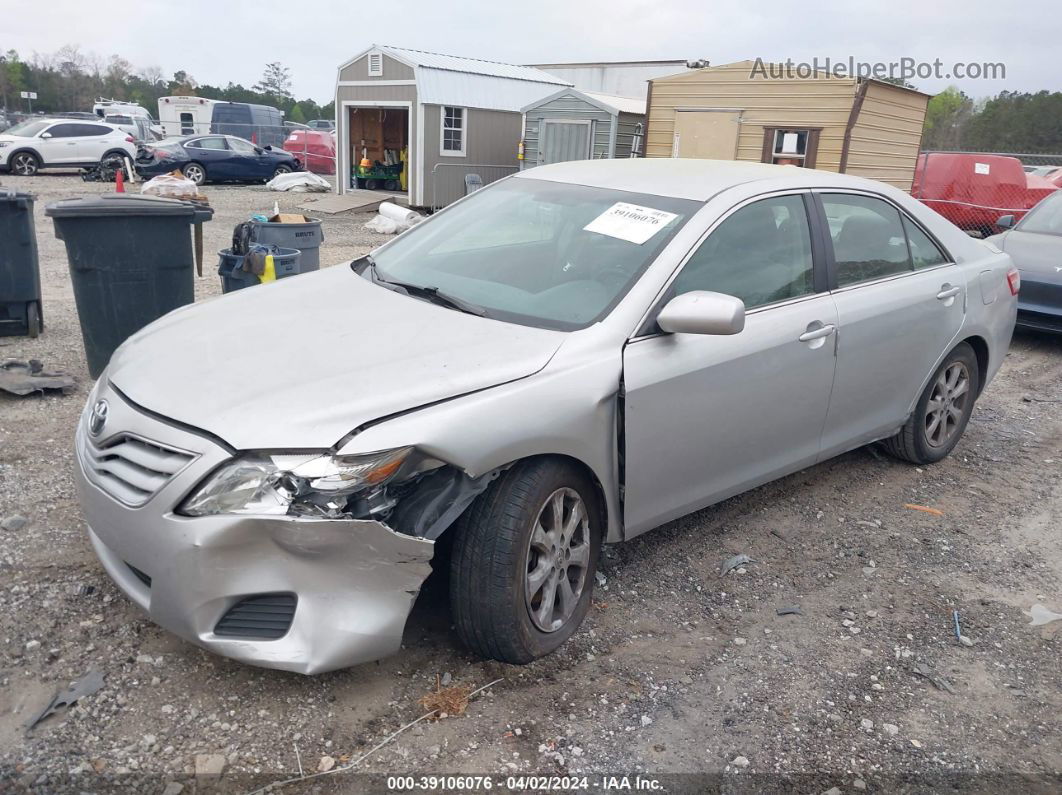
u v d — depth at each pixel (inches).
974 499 188.2
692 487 140.3
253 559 99.7
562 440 115.4
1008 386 280.1
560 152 717.3
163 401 107.7
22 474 169.8
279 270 249.8
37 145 900.6
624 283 132.7
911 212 185.5
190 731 104.7
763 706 117.2
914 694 121.9
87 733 103.2
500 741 106.9
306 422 100.6
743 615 138.9
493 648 115.3
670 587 145.4
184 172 930.7
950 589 150.7
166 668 115.1
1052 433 234.8
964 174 641.0
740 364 139.6
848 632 136.0
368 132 888.3
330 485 98.1
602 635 130.3
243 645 100.9
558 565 121.1
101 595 129.8
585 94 690.2
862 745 111.1
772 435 151.3
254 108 1441.9
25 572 134.3
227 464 99.2
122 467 107.5
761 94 609.3
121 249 219.6
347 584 101.8
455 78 785.6
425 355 116.0
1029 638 137.0
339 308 135.1
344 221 695.1
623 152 699.4
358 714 109.6
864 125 581.0
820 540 165.5
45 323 294.7
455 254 152.6
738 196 148.3
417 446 102.5
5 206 256.5
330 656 101.6
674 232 139.0
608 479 125.9
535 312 131.3
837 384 161.5
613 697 116.6
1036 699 122.3
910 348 178.1
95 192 778.8
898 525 173.6
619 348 125.0
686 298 125.2
